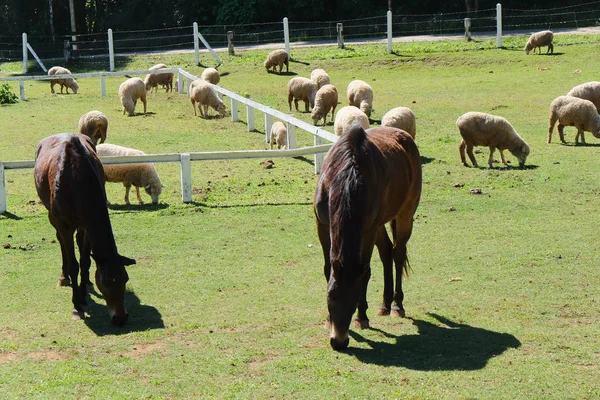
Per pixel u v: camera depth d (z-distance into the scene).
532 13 42.84
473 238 11.44
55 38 47.22
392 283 8.34
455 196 13.84
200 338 7.74
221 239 11.65
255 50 36.84
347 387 6.37
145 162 13.34
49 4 47.91
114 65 36.66
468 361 6.91
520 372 6.65
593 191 13.86
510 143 15.60
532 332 7.72
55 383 6.60
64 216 8.32
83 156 8.37
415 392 6.25
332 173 7.00
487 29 40.09
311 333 7.79
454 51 31.28
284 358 7.07
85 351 7.44
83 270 8.81
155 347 7.52
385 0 47.72
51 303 9.07
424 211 12.99
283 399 6.20
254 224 12.41
